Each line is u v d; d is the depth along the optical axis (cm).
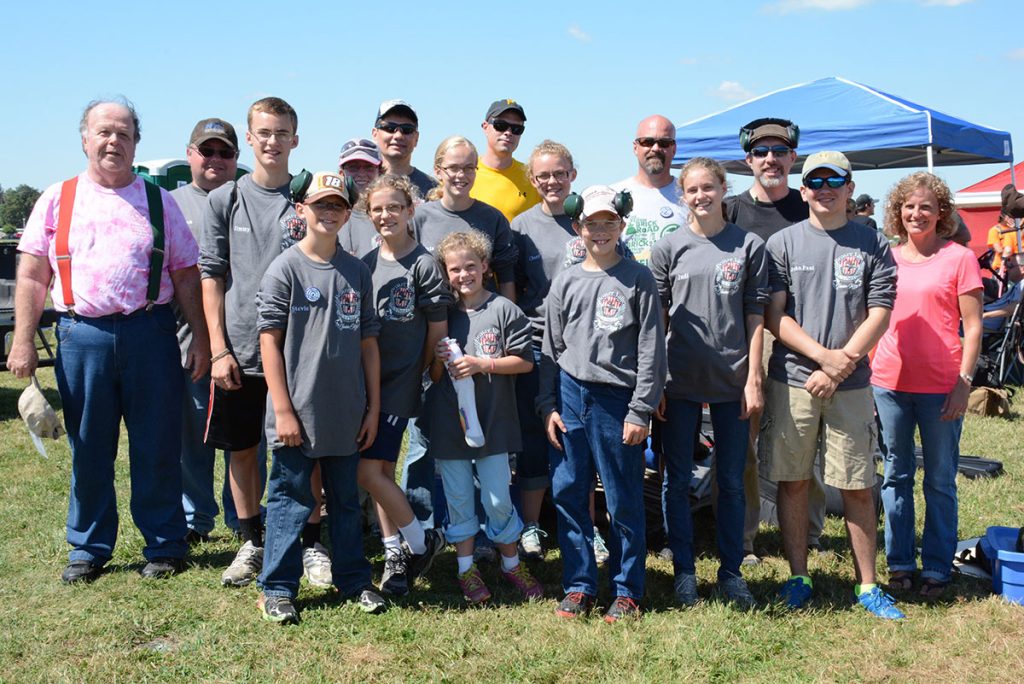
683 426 423
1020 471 683
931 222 436
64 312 439
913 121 975
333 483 409
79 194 436
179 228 452
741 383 414
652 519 501
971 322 430
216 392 441
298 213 402
